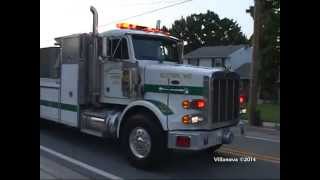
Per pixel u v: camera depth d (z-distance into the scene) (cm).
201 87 877
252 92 2144
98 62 1061
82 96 1108
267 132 1731
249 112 2138
